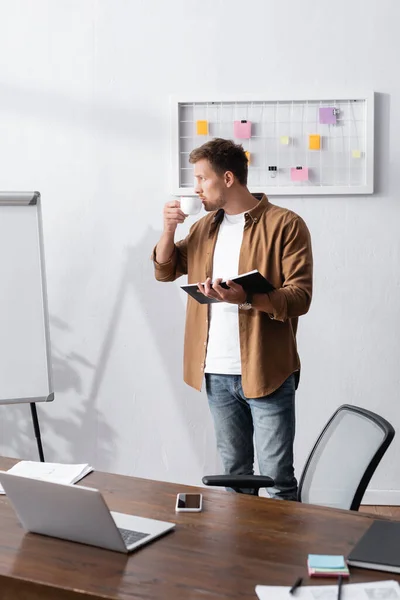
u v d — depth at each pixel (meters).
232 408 3.01
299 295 2.76
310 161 3.73
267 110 3.72
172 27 3.74
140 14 3.75
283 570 1.56
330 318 3.81
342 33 3.69
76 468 2.20
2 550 1.67
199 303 3.01
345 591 1.46
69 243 3.86
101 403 3.91
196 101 3.73
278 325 2.89
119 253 3.85
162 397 3.89
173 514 1.87
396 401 3.83
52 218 3.85
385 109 3.71
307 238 2.88
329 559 1.56
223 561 1.60
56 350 3.91
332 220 3.76
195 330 3.03
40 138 3.82
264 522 1.81
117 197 3.82
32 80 3.80
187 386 3.88
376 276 3.79
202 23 3.73
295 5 3.69
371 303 3.80
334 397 3.84
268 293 2.69
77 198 3.84
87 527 1.66
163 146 3.79
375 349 3.82
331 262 3.79
